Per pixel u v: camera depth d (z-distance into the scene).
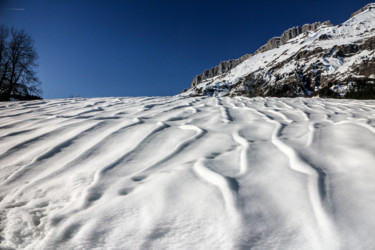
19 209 1.31
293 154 1.72
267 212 1.10
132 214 1.17
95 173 1.70
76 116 3.72
